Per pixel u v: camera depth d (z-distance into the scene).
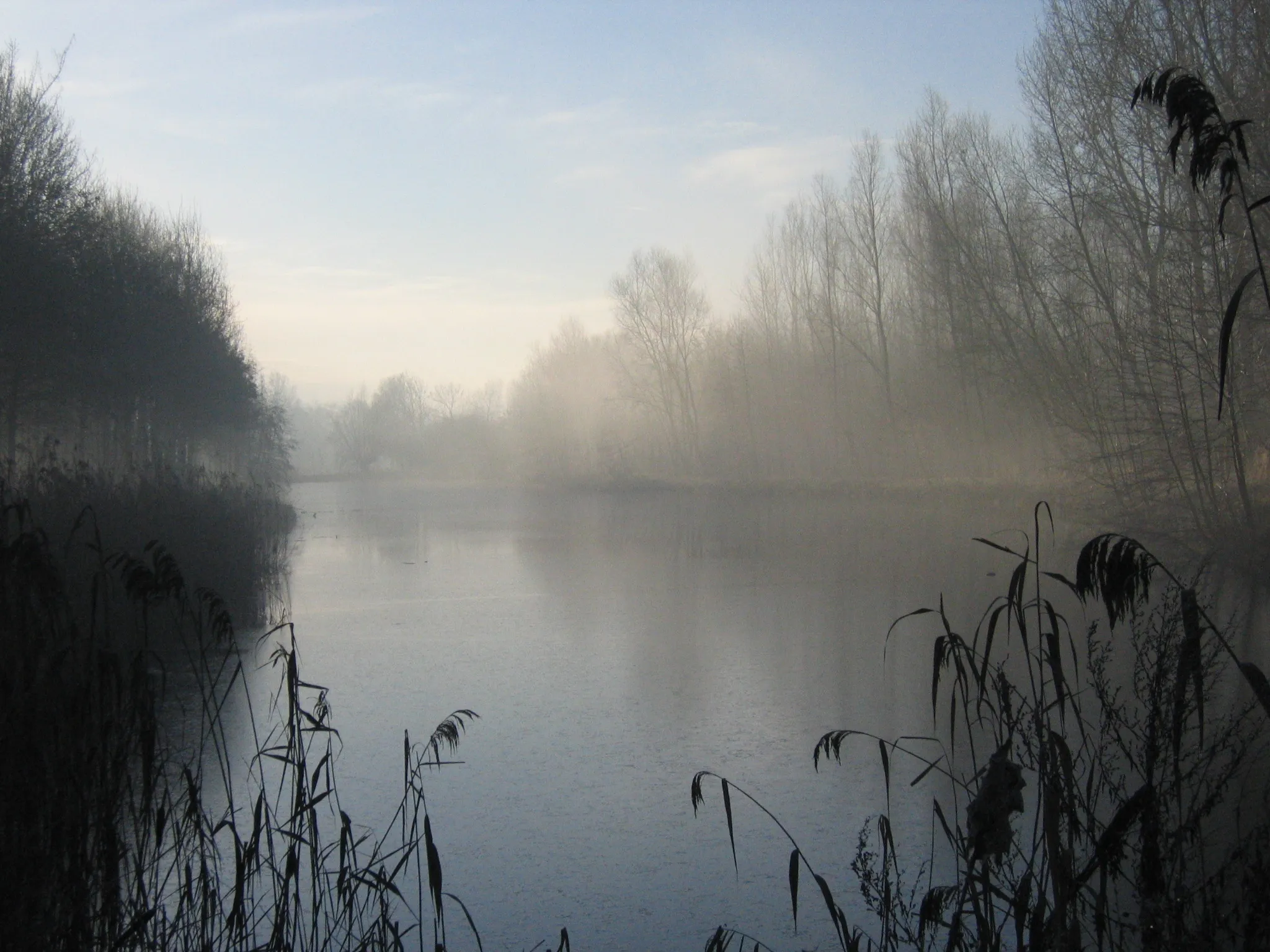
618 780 7.01
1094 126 19.66
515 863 5.62
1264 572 14.05
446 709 9.09
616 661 11.04
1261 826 3.31
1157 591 11.07
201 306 35.84
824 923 4.77
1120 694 7.61
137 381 25.73
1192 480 18.22
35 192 19.78
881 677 9.80
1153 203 18.53
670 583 17.36
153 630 11.70
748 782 6.89
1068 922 3.07
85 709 3.65
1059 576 2.85
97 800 3.62
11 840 3.35
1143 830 3.00
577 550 23.58
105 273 23.05
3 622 3.55
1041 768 2.94
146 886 4.32
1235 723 3.84
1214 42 16.81
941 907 3.20
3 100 19.80
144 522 14.02
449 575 19.17
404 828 3.90
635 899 5.14
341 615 14.38
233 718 8.59
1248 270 15.71
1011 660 9.63
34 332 19.78
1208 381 17.09
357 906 4.86
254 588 16.16
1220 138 2.55
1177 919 2.88
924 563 18.75
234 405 37.94
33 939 3.28
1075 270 21.14
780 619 13.35
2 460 14.02
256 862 4.76
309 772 7.16
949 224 31.08
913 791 6.56
